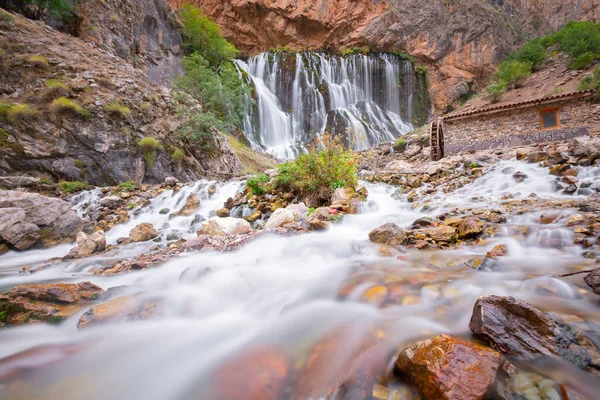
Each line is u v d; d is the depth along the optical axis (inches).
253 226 253.3
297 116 1405.0
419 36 1617.9
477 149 645.9
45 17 668.1
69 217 279.1
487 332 65.1
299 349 76.3
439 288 97.3
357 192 275.4
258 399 61.4
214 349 82.3
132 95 535.8
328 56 1630.2
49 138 437.1
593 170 267.1
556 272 101.5
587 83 736.3
